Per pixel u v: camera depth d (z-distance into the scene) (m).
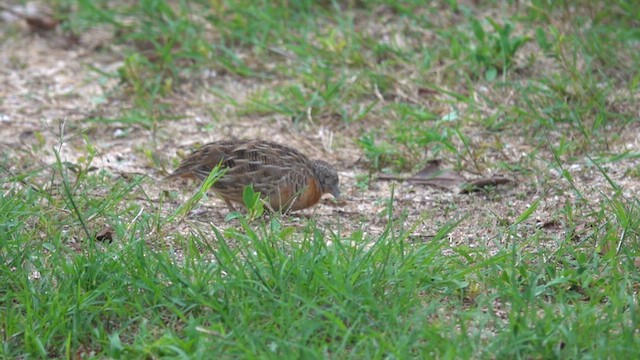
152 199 11.33
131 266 8.84
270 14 15.74
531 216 10.72
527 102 12.75
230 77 14.89
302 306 8.06
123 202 11.05
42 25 16.78
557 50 13.83
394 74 14.19
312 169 10.91
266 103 13.77
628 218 9.62
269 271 8.55
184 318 8.03
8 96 14.59
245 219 10.10
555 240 9.81
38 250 9.30
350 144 12.98
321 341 7.73
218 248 9.49
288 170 10.66
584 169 11.77
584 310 8.10
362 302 8.15
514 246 8.70
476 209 11.04
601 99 12.91
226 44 15.71
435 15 15.66
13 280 8.81
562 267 9.29
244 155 10.70
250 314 8.03
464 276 8.88
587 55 13.91
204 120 13.76
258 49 15.22
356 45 14.77
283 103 13.87
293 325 7.84
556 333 7.75
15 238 9.52
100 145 13.11
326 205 11.37
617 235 9.66
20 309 8.47
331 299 8.31
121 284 8.57
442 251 9.82
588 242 9.78
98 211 10.10
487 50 14.08
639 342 7.55
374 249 8.99
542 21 15.08
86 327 8.27
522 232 10.31
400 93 13.85
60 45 16.33
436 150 12.30
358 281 8.55
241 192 10.76
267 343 7.82
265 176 10.63
